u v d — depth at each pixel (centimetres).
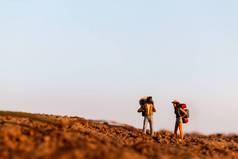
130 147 2116
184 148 2344
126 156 1814
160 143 2531
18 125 2308
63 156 1752
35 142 1950
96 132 2552
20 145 1905
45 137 1964
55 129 2302
